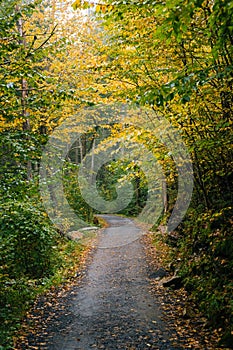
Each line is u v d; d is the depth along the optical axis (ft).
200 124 20.03
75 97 18.15
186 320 17.07
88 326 17.06
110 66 19.98
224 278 18.34
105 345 14.84
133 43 18.16
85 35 27.99
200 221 26.48
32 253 25.50
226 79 16.33
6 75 16.75
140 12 15.47
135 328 16.56
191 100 18.06
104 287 23.90
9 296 19.62
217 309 16.12
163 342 14.85
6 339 15.16
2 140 16.87
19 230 23.40
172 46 17.25
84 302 20.84
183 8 9.64
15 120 19.42
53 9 29.76
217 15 10.61
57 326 17.17
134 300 20.77
